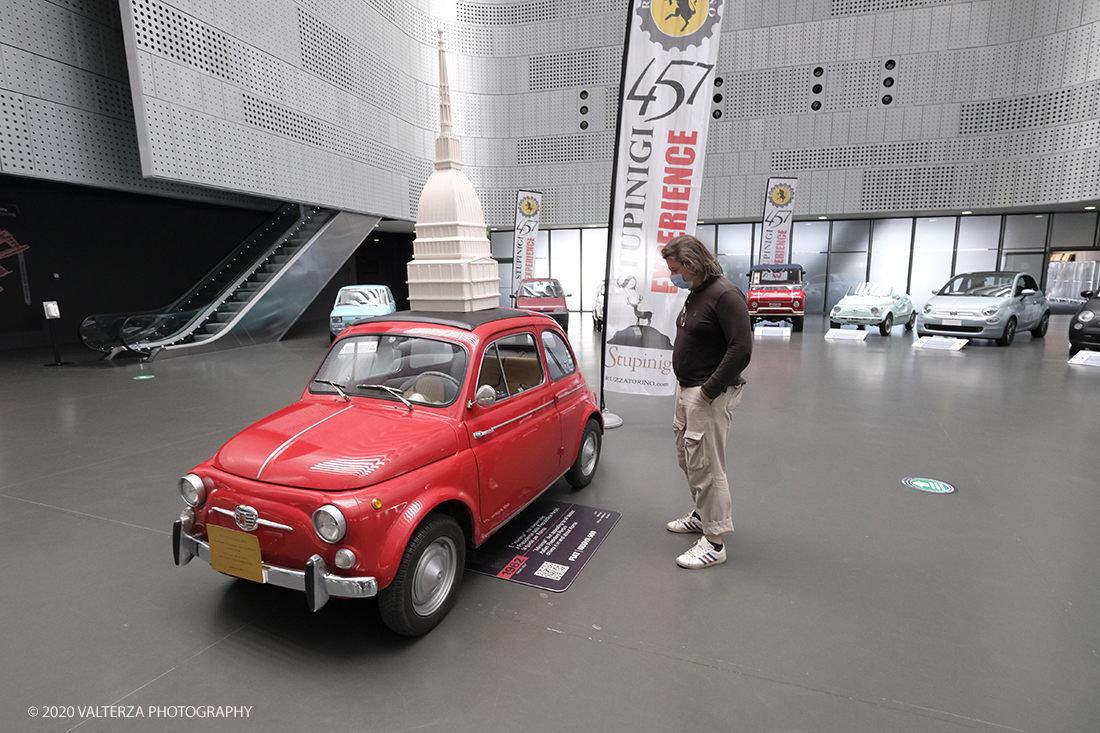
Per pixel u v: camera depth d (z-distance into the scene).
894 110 16.78
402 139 17.47
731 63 18.11
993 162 15.88
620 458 5.03
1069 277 16.97
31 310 12.52
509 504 3.16
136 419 6.41
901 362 9.82
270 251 14.22
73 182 9.60
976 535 3.46
